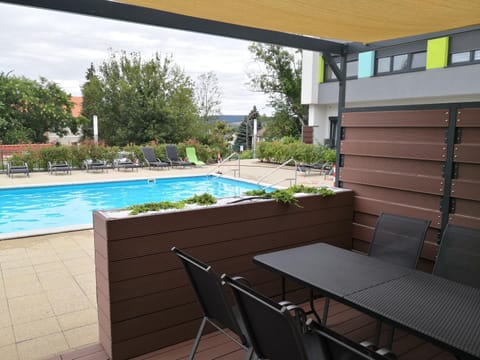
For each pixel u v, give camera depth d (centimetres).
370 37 430
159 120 2348
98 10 322
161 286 269
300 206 342
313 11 332
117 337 255
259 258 251
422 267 346
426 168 337
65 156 1337
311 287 210
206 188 1132
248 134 2761
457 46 1347
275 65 2598
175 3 311
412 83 1480
